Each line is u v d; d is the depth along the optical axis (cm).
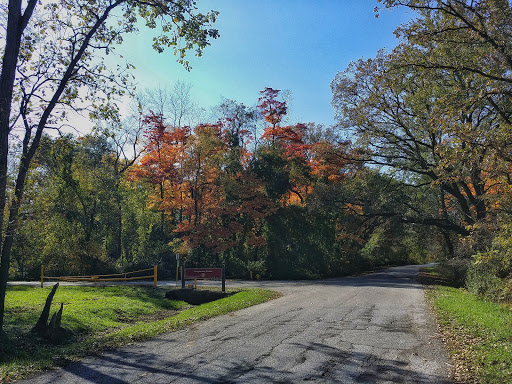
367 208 3306
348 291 1928
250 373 625
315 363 673
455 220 3222
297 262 3412
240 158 4184
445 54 1338
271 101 4691
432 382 577
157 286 2334
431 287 2208
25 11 958
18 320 1213
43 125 1027
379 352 742
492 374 601
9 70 923
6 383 622
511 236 1127
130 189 4128
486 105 1838
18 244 2136
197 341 871
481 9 1225
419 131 2541
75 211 3534
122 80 1176
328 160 3158
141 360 729
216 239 3784
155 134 3875
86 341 1030
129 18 1184
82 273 3105
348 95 2809
